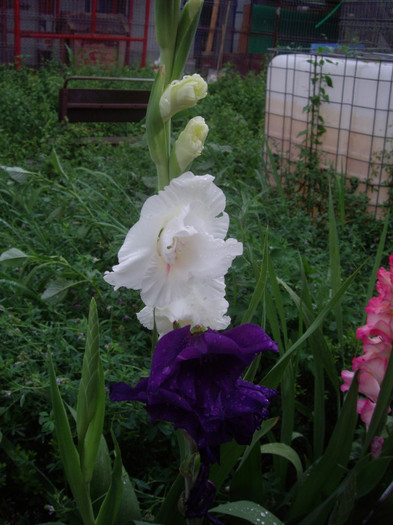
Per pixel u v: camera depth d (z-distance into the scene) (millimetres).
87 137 2506
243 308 1102
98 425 598
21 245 1257
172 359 508
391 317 765
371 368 789
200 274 482
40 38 4531
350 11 2682
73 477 597
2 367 900
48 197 1549
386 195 2025
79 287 1180
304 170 2125
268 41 5160
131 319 1146
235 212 1509
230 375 512
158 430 950
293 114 2234
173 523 731
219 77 4195
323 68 2086
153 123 550
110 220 1383
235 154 2250
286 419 843
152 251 480
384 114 1951
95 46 4730
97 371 560
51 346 974
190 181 484
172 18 554
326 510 751
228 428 527
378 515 789
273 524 660
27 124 2598
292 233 1625
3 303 1117
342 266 1611
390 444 784
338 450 762
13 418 906
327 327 1162
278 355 1107
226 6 4895
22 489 910
